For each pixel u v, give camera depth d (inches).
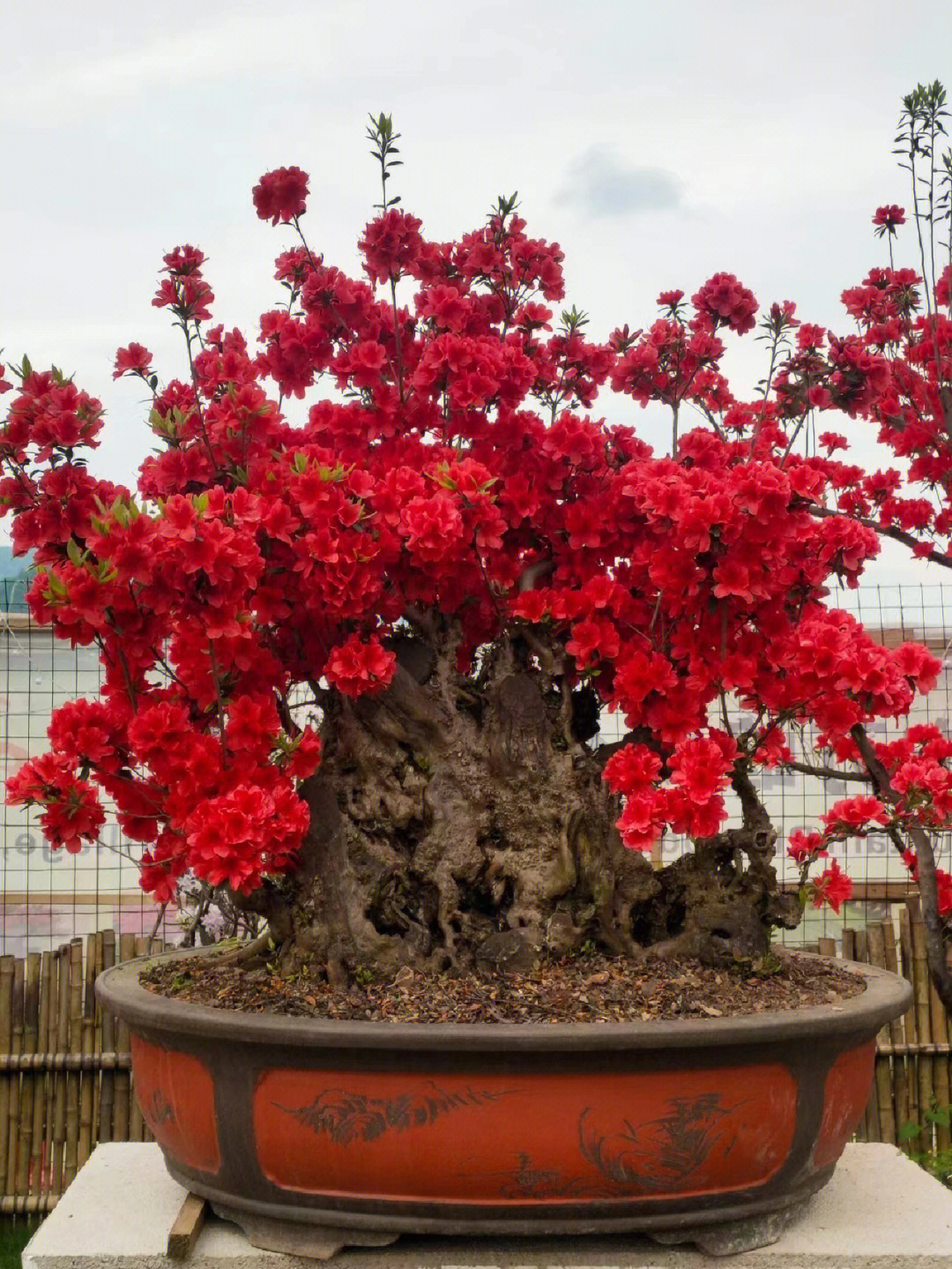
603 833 109.1
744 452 127.5
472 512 103.8
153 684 113.9
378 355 114.0
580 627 109.0
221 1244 94.5
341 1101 87.7
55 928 207.9
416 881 107.7
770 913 107.6
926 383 185.9
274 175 120.0
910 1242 95.2
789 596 112.6
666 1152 87.6
